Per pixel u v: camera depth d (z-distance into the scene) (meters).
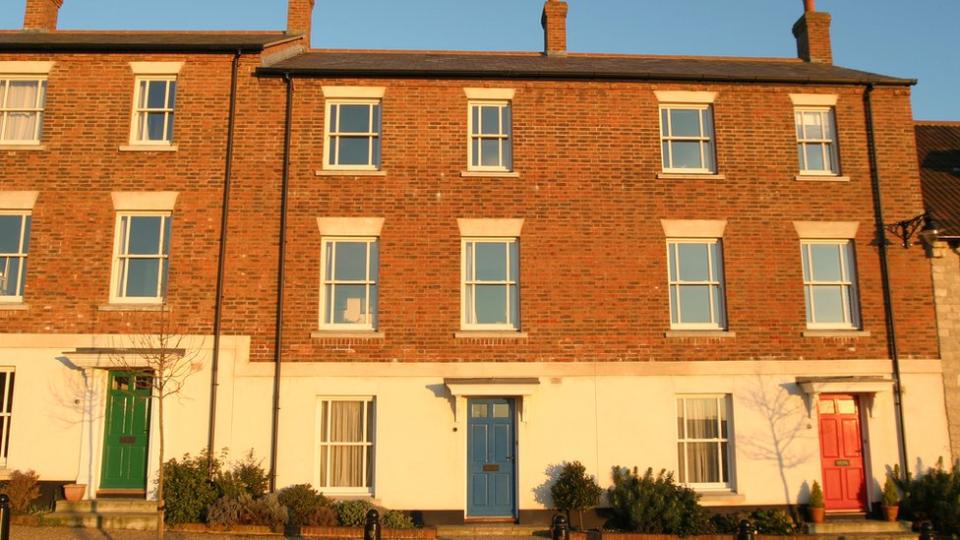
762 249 15.23
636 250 15.06
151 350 13.60
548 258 14.94
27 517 12.88
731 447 14.58
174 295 14.45
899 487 14.33
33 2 18.56
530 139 15.43
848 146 15.88
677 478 14.37
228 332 14.35
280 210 14.89
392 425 14.20
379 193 15.04
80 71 15.30
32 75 15.34
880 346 14.98
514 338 14.57
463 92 15.60
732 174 15.52
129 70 15.35
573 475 13.83
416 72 15.39
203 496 13.18
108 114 15.14
